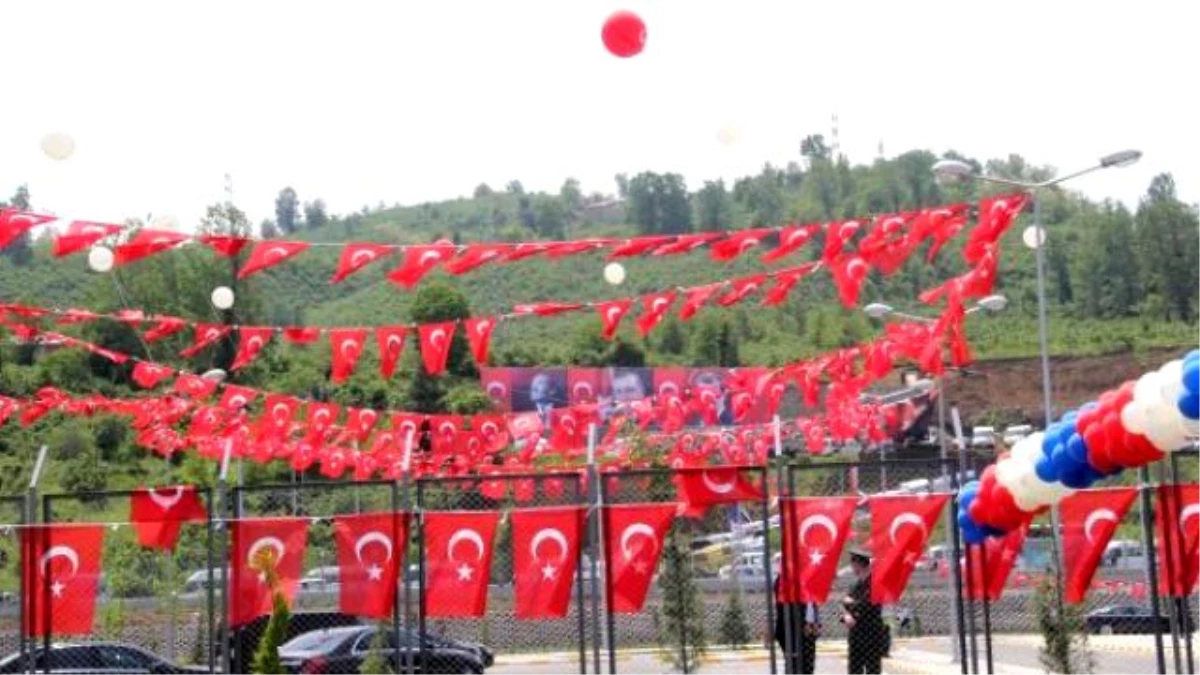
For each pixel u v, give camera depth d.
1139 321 68.38
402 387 44.28
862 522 18.45
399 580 15.55
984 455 24.70
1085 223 79.81
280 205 129.00
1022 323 68.75
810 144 103.06
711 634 24.98
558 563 14.80
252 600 15.01
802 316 65.00
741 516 23.73
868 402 28.09
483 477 15.13
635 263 79.25
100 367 42.09
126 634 22.92
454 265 14.14
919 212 14.23
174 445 22.38
